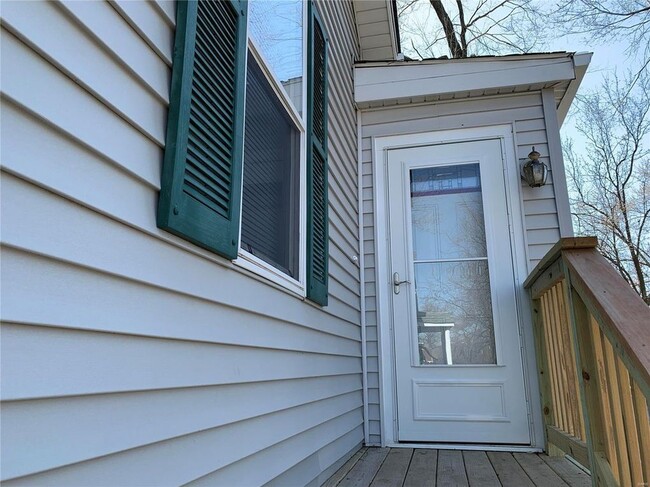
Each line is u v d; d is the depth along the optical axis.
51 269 0.84
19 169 0.78
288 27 2.42
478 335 3.37
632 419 1.44
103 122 0.98
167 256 1.18
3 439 0.73
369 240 3.72
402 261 3.62
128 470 1.00
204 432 1.32
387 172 3.80
